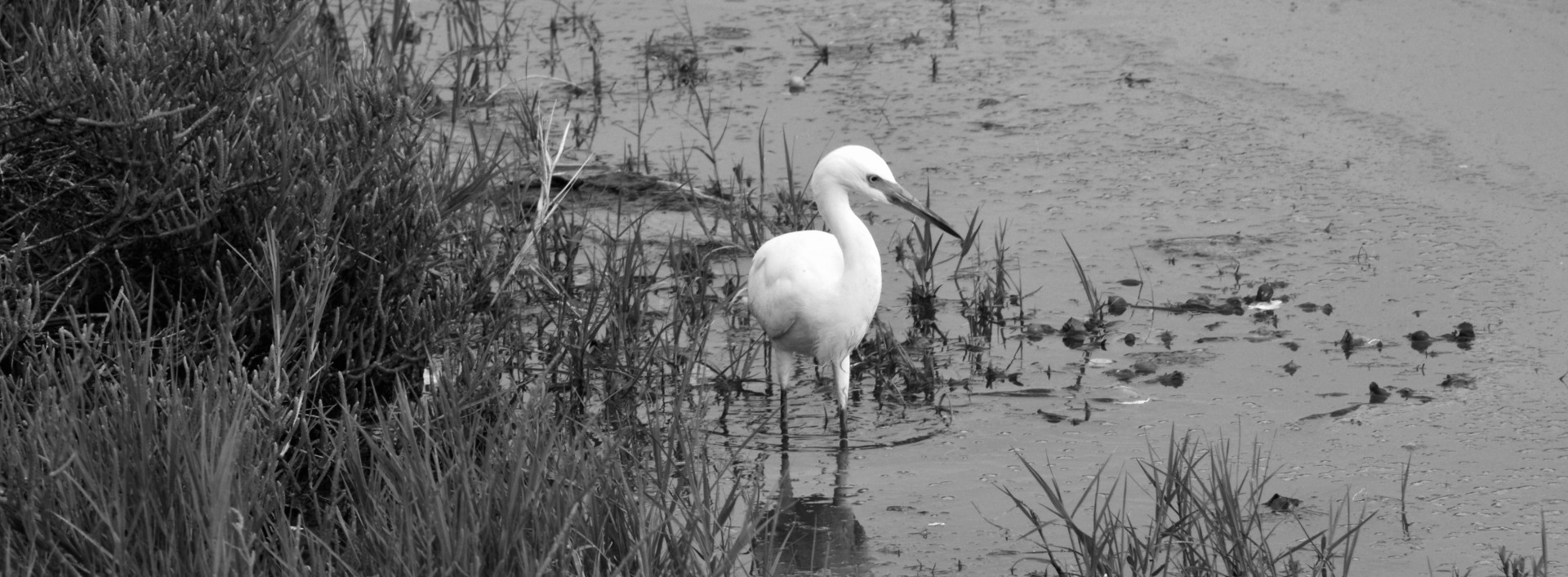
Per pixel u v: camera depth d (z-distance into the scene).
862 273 10.85
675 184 16.12
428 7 24.03
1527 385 11.08
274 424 8.41
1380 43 20.09
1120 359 12.06
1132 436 10.66
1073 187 15.98
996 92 19.20
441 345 10.58
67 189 9.41
